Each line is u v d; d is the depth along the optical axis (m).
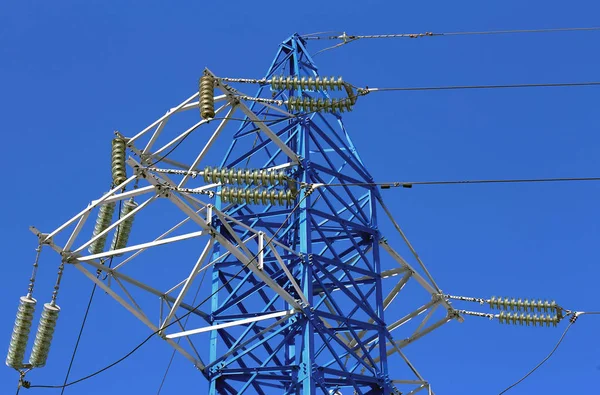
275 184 34.00
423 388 39.81
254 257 34.41
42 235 33.50
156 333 35.53
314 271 39.00
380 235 40.81
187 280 34.50
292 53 44.75
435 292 40.81
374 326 38.47
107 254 33.66
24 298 33.53
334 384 36.78
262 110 42.84
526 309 39.69
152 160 37.78
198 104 36.72
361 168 41.62
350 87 37.16
